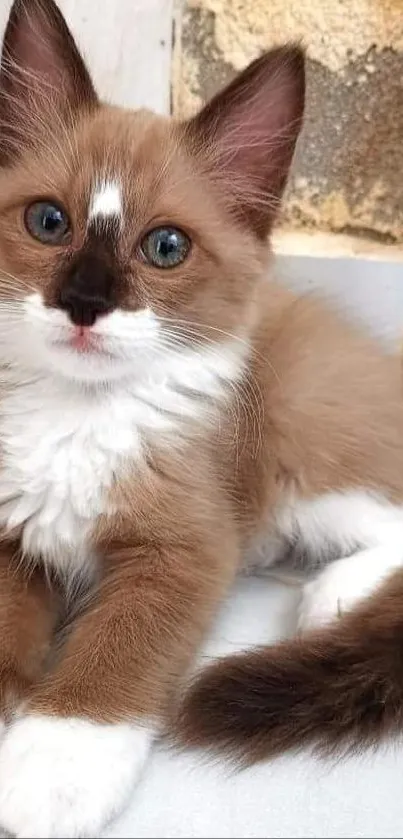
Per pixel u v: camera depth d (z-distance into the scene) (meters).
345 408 0.26
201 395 0.23
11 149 0.22
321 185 0.33
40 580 0.23
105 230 0.21
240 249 0.23
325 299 0.30
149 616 0.21
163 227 0.21
